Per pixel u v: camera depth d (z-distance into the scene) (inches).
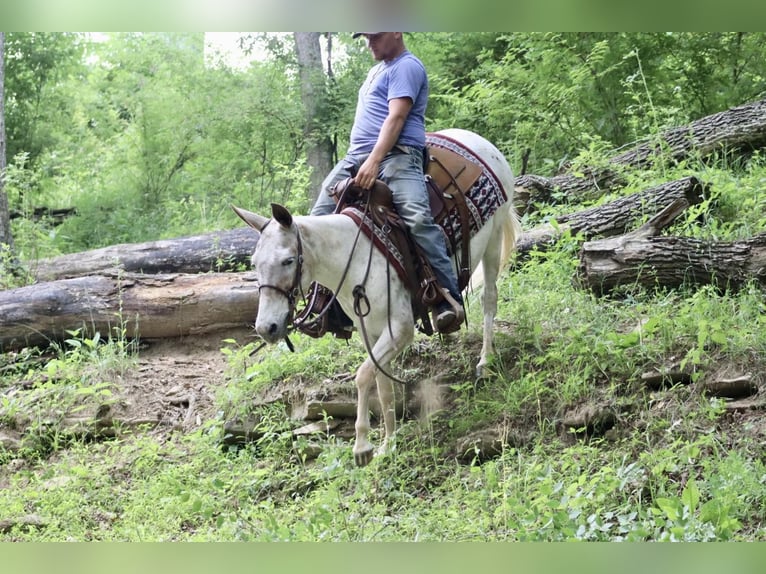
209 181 539.5
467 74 501.4
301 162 419.8
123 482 241.0
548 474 198.5
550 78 424.2
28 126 557.0
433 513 202.7
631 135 420.2
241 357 276.8
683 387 219.6
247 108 525.3
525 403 230.7
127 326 304.0
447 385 244.7
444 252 217.6
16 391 281.7
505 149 446.9
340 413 246.2
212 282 309.6
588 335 242.7
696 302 239.3
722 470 188.7
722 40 419.5
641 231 266.1
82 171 600.4
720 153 352.5
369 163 211.2
